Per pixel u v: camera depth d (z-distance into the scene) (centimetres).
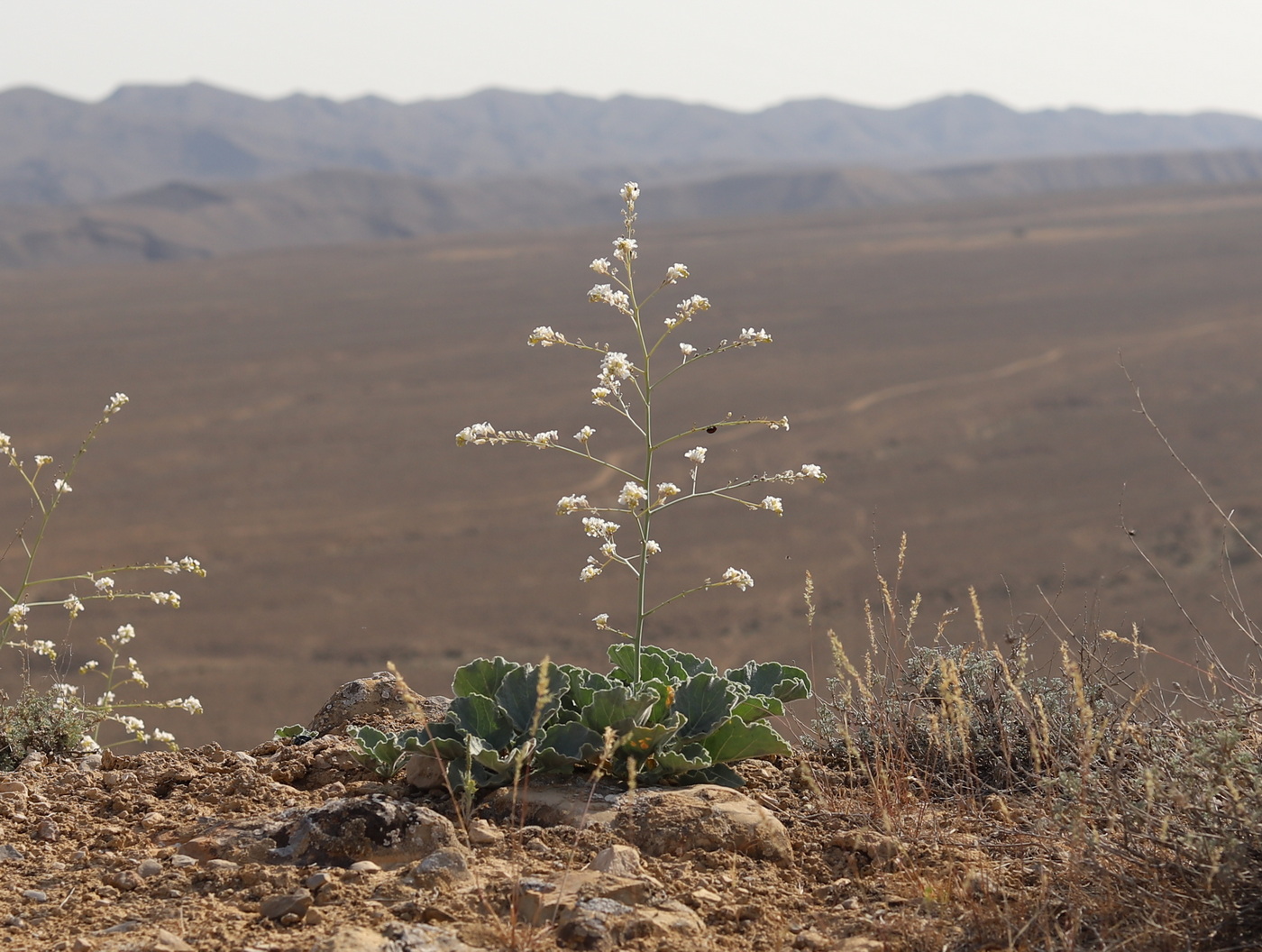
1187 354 9088
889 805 377
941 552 5338
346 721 513
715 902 322
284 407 8762
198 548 5653
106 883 345
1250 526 5319
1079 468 6588
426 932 288
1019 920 304
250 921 310
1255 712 343
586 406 8388
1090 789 339
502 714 405
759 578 5044
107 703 500
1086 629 417
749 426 7550
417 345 11038
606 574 5219
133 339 11806
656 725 393
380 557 5556
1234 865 289
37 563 5303
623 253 418
